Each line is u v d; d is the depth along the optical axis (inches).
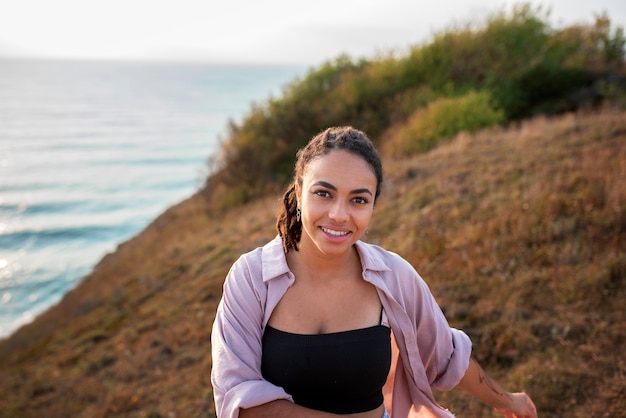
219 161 698.2
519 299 195.8
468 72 600.1
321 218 62.0
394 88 642.8
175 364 252.5
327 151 62.3
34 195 1776.6
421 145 477.1
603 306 183.5
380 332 67.2
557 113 526.9
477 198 299.9
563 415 140.8
